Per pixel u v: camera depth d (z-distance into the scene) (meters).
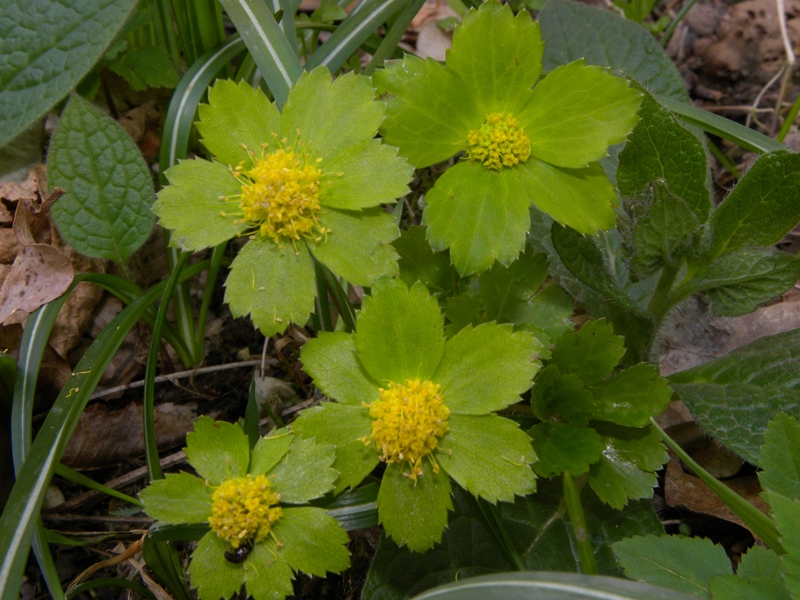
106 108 0.19
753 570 0.11
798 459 0.11
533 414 0.14
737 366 0.14
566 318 0.13
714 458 0.15
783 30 0.21
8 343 0.15
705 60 0.24
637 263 0.14
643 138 0.13
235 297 0.11
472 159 0.12
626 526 0.13
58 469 0.13
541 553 0.13
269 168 0.11
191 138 0.18
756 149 0.15
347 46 0.16
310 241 0.11
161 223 0.11
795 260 0.13
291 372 0.16
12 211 0.16
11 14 0.14
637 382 0.13
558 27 0.19
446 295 0.14
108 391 0.16
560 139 0.12
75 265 0.17
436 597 0.10
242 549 0.11
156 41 0.19
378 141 0.11
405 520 0.11
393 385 0.11
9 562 0.10
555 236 0.13
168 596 0.13
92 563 0.15
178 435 0.16
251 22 0.14
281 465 0.11
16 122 0.14
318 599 0.14
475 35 0.12
